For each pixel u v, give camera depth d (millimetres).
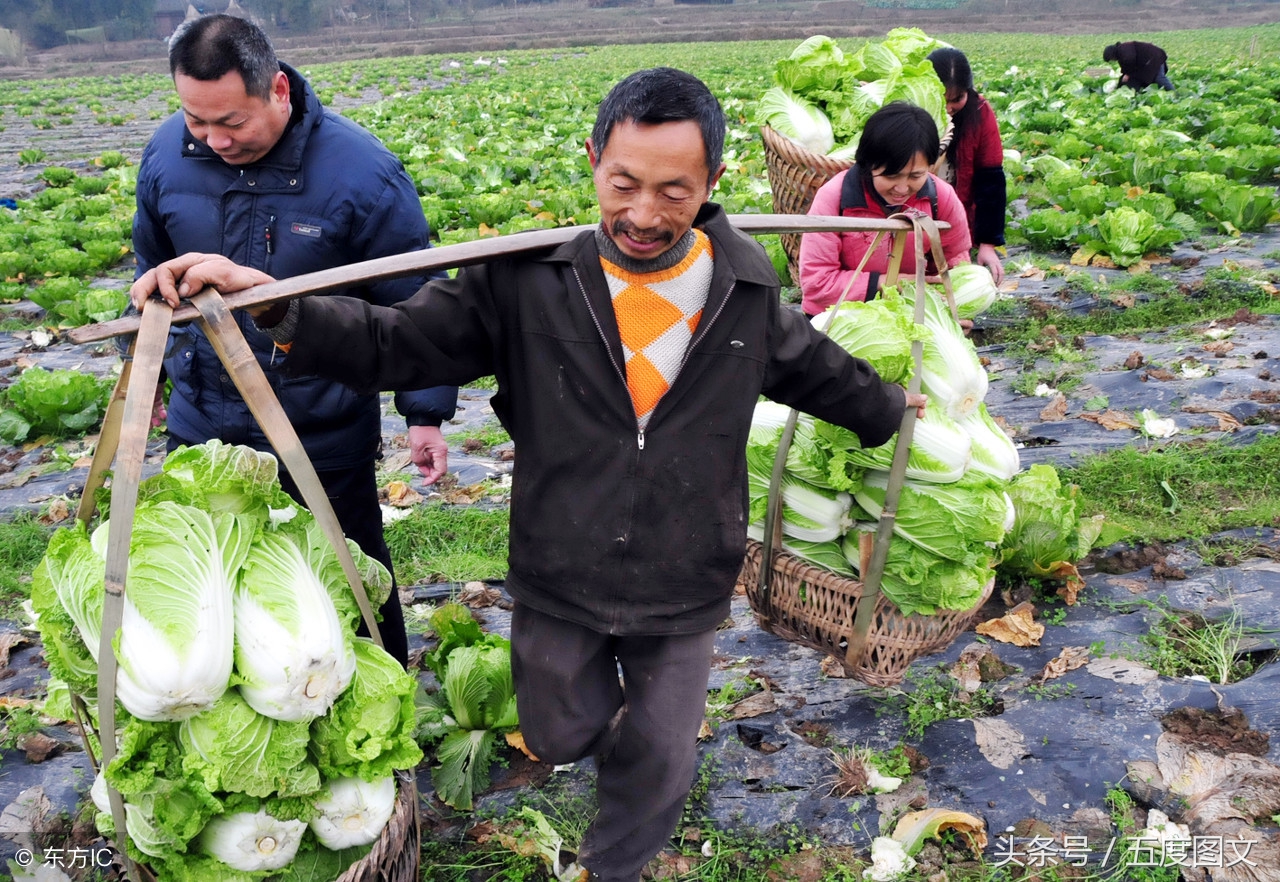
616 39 79438
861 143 4328
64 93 47719
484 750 3428
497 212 12391
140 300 2049
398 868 2713
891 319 3045
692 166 2090
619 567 2420
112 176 18000
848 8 97875
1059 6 93000
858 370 2686
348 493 3354
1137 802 3303
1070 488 4516
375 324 2322
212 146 2883
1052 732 3572
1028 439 5906
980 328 7688
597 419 2352
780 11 99375
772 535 3270
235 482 2586
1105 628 4125
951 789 3385
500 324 2402
